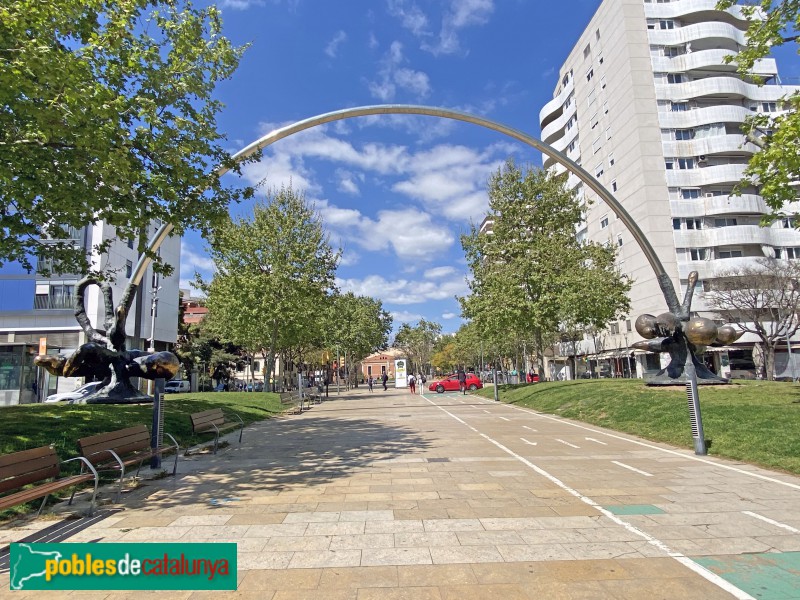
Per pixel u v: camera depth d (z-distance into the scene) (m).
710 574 4.15
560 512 5.94
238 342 32.69
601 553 4.63
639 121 46.03
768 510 5.95
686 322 17.31
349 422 17.25
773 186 10.77
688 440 10.64
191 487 7.62
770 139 11.30
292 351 47.03
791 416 10.52
